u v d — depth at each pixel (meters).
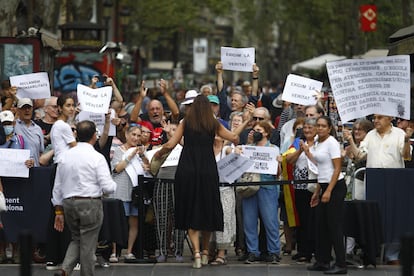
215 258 27.48
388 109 26.73
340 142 30.77
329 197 25.23
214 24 167.50
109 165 27.61
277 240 27.12
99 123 28.08
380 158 26.88
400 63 26.66
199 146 26.16
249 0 139.00
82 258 23.09
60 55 55.94
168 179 26.94
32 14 47.47
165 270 25.97
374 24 73.44
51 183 25.64
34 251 27.05
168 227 27.44
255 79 32.72
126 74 67.81
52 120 29.50
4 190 26.73
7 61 40.72
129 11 92.06
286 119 33.56
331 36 106.00
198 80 116.88
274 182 26.69
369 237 25.84
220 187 26.94
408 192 26.28
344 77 26.92
